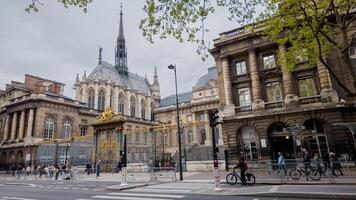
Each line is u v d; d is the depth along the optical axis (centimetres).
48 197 1398
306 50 1454
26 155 4562
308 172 1728
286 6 1334
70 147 4478
